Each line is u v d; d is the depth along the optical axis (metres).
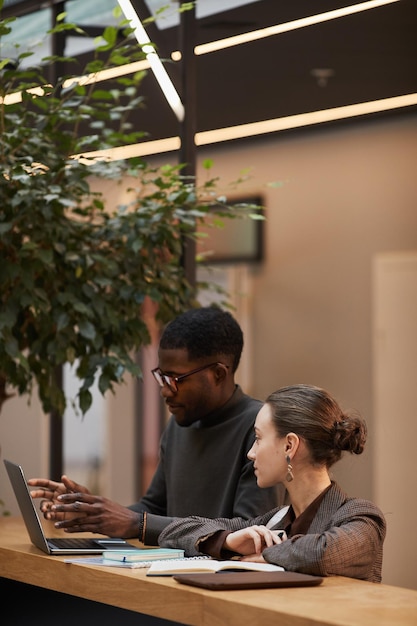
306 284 6.25
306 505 2.77
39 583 2.92
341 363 6.06
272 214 6.38
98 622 3.08
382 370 5.87
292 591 2.37
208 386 3.32
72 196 4.02
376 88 5.75
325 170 6.14
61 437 5.59
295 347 6.26
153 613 2.46
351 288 6.03
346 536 2.61
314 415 2.76
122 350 4.09
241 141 6.43
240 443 3.32
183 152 4.76
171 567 2.56
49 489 3.26
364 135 5.98
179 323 3.35
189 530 2.95
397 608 2.20
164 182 4.22
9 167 3.82
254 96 5.89
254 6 5.13
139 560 2.75
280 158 6.33
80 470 8.03
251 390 6.45
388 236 5.87
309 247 6.22
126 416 7.87
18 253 3.82
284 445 2.77
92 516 3.05
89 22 5.44
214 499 3.36
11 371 3.97
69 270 4.05
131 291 4.08
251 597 2.29
